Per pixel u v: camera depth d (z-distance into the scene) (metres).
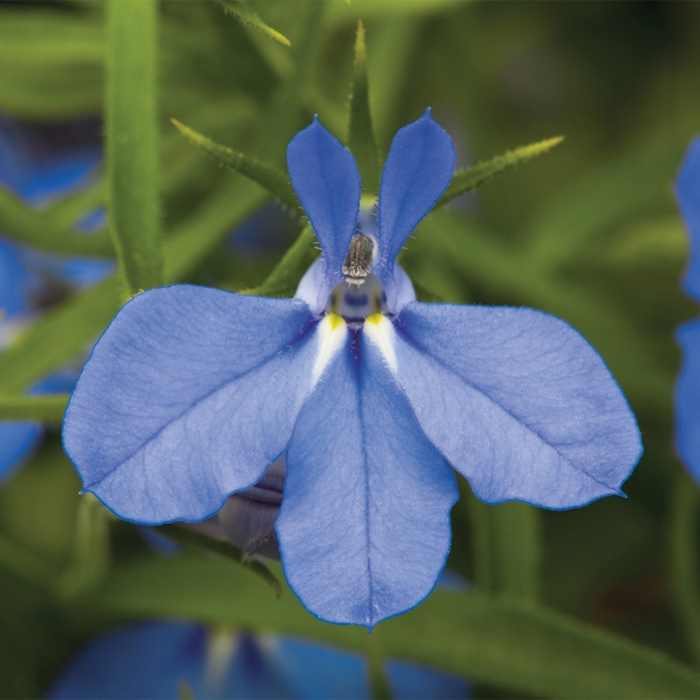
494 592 0.11
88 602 0.11
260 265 0.12
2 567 0.11
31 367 0.10
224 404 0.08
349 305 0.09
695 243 0.11
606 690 0.10
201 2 0.11
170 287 0.08
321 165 0.08
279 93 0.11
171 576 0.11
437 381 0.08
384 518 0.08
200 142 0.09
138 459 0.08
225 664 0.12
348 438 0.08
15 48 0.11
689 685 0.10
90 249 0.11
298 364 0.08
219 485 0.08
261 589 0.11
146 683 0.11
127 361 0.08
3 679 0.11
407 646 0.10
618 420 0.08
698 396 0.10
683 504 0.11
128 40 0.09
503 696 0.11
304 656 0.12
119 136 0.09
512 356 0.08
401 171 0.09
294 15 0.11
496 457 0.08
